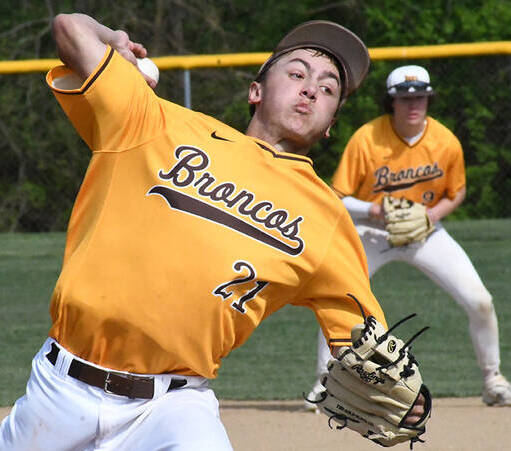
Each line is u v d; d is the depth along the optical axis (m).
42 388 8.84
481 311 17.98
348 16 70.50
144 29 66.31
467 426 16.62
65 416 8.71
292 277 8.87
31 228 51.91
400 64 54.25
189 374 8.87
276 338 25.42
